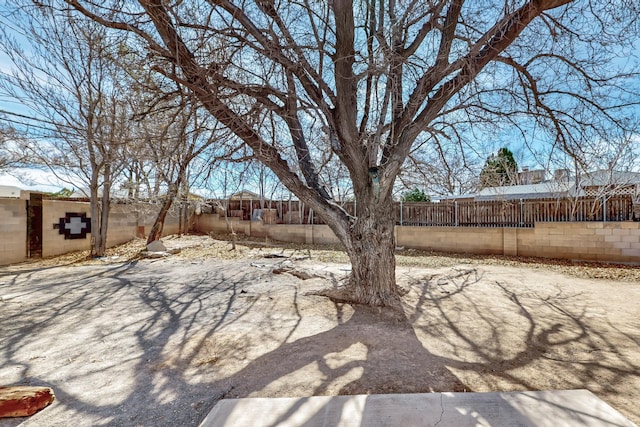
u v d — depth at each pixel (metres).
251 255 10.47
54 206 10.03
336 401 2.26
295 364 2.93
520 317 4.32
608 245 8.42
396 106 4.95
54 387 2.58
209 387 2.57
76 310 4.78
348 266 7.98
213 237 15.29
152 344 3.49
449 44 4.34
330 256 10.11
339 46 3.91
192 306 4.98
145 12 3.46
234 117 4.20
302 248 12.17
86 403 2.36
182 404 2.34
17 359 3.11
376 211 4.82
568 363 2.93
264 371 2.81
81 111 7.99
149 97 4.96
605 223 8.47
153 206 14.39
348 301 5.01
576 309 4.67
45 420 2.15
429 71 4.35
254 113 4.68
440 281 6.43
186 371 2.85
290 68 4.09
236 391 2.49
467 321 4.16
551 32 4.77
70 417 2.19
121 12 3.42
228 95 4.16
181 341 3.56
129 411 2.26
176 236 15.55
